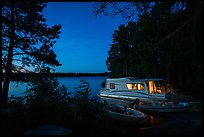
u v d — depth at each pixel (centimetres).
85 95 848
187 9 827
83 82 909
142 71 2427
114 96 1898
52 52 1434
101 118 774
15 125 539
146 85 1580
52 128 460
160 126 835
